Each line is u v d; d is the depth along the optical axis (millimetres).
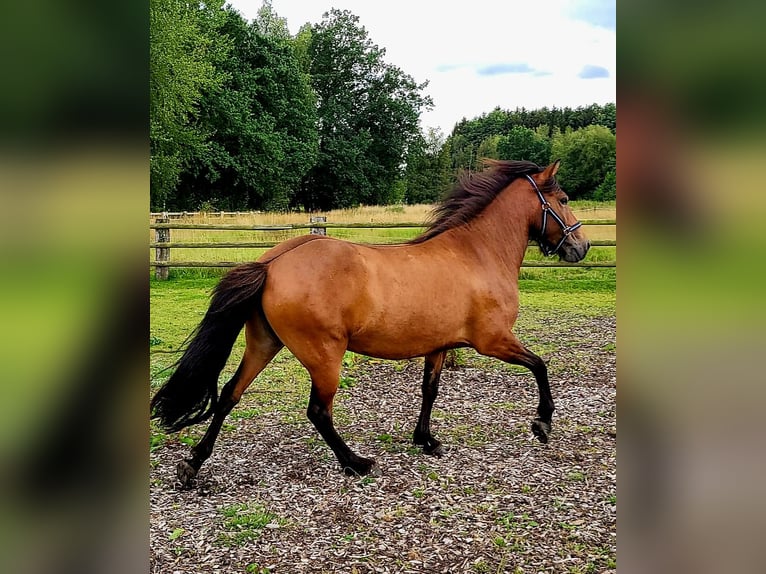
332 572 2678
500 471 3777
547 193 4207
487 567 2709
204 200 30125
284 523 3121
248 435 4453
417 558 2789
